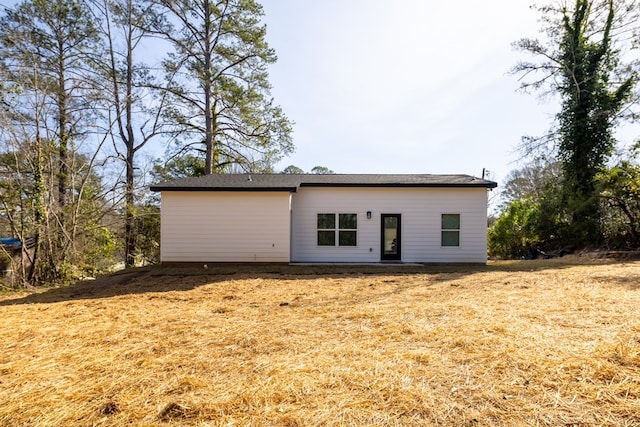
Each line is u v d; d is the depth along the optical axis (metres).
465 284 6.70
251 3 16.31
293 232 11.81
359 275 8.77
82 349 3.31
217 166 18.75
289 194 10.83
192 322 4.25
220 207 10.83
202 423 1.93
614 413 1.89
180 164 18.27
